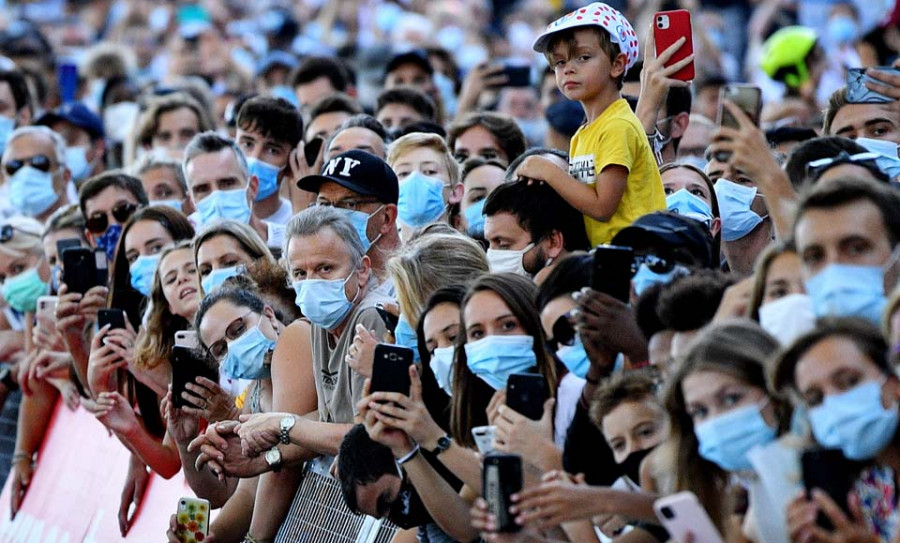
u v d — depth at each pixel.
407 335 18.62
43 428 29.58
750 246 21.69
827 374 12.47
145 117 34.91
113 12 67.38
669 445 13.88
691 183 20.80
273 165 27.66
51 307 28.23
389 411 16.00
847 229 13.34
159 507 23.70
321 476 19.78
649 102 20.94
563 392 16.36
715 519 13.80
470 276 18.45
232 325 20.70
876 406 12.39
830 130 21.00
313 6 63.38
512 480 14.32
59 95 46.75
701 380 13.27
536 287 16.58
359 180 21.19
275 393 20.48
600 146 19.02
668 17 21.02
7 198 34.56
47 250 29.34
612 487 14.60
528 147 27.98
